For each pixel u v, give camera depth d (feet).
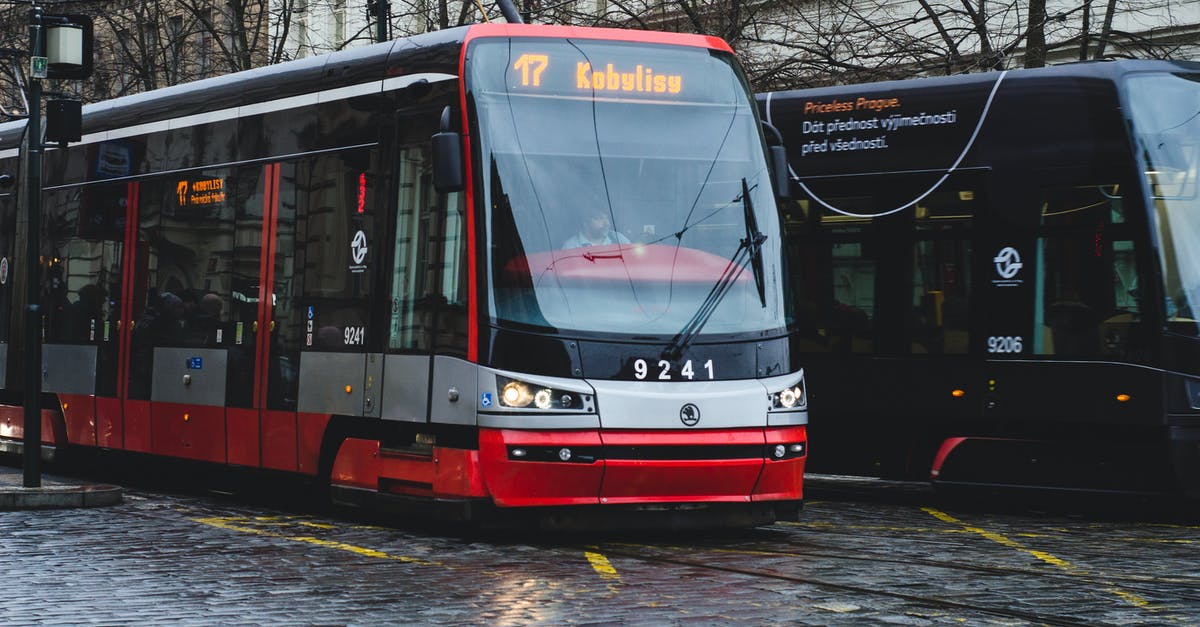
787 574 33.73
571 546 38.52
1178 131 46.11
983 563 35.78
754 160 41.75
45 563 35.40
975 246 48.29
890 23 76.89
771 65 78.54
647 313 39.11
